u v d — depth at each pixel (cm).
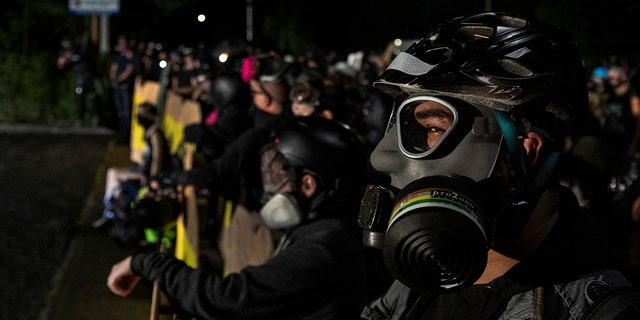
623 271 107
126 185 547
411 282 95
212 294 192
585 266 102
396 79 108
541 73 102
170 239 407
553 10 1931
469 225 93
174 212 354
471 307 108
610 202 271
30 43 1973
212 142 440
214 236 409
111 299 437
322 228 200
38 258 575
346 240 200
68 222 692
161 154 549
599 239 106
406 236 94
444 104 103
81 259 532
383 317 129
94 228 645
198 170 337
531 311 101
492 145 103
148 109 556
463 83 102
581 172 267
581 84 108
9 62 1578
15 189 852
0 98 1555
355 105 328
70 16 2144
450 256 92
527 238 104
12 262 563
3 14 1973
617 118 547
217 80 451
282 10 3422
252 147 330
